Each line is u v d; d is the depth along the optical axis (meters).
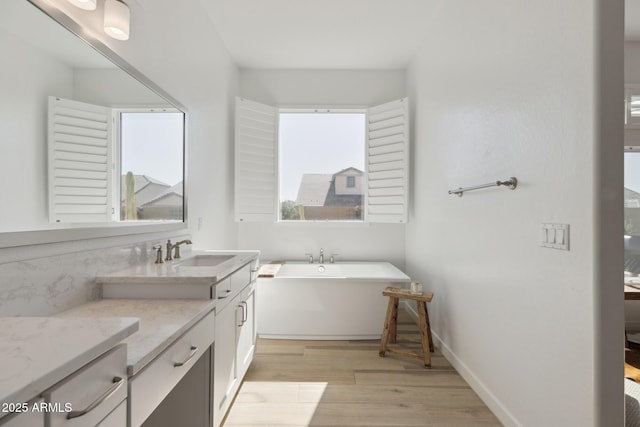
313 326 2.97
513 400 1.71
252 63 3.76
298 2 2.69
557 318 1.39
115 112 1.56
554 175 1.41
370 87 3.94
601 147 1.18
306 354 2.67
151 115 1.90
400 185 3.52
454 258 2.49
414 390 2.14
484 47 2.04
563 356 1.36
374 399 2.04
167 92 2.14
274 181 3.84
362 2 2.69
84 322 0.82
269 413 1.89
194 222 2.59
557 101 1.39
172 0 2.21
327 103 3.94
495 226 1.90
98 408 0.73
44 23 1.14
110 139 1.53
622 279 1.19
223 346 1.70
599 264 1.19
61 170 1.22
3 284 1.02
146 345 0.98
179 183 2.28
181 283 1.51
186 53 2.44
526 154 1.61
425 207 3.19
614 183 1.19
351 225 3.94
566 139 1.34
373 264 3.70
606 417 1.18
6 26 0.99
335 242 3.96
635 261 2.88
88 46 1.37
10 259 1.04
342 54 3.56
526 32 1.61
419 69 3.39
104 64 1.48
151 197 1.92
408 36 3.20
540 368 1.50
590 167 1.21
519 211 1.66
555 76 1.40
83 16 1.36
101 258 1.53
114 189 1.56
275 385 2.20
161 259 1.92
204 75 2.80
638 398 1.69
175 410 1.53
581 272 1.26
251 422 1.81
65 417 0.62
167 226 2.10
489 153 1.97
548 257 1.45
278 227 3.94
